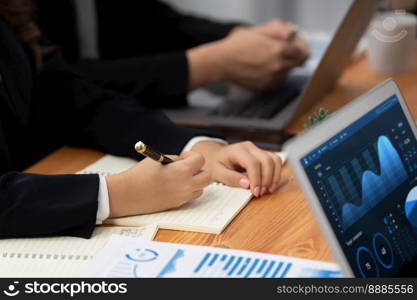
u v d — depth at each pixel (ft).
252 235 3.35
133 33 7.82
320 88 5.32
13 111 4.57
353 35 5.37
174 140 4.36
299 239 3.29
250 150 3.98
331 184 2.61
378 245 2.74
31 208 3.47
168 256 3.12
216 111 5.51
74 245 3.38
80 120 4.77
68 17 7.38
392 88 3.07
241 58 6.06
